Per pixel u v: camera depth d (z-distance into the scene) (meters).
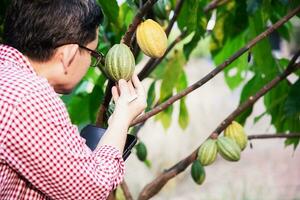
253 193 4.88
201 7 2.11
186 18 1.95
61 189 1.26
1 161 1.23
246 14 2.30
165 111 2.55
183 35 2.16
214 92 7.27
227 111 6.62
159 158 5.45
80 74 1.43
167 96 2.36
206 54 7.81
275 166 5.53
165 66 2.43
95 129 1.55
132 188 4.89
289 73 1.90
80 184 1.26
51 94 1.28
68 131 1.27
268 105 2.40
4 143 1.21
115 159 1.34
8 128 1.21
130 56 1.49
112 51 1.49
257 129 6.07
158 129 6.00
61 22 1.33
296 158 5.71
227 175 5.35
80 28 1.36
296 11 1.80
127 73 1.48
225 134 1.91
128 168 5.24
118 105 1.43
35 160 1.23
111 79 1.58
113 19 1.82
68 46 1.36
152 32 1.55
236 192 4.92
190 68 7.87
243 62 2.65
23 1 1.34
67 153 1.25
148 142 5.74
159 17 1.87
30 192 1.30
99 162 1.32
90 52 1.42
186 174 5.23
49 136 1.23
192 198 4.85
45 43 1.34
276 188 4.98
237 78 2.74
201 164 1.86
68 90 1.44
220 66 1.75
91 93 2.23
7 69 1.29
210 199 4.82
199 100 6.95
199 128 6.18
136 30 1.58
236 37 2.51
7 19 1.38
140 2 1.65
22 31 1.35
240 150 1.89
